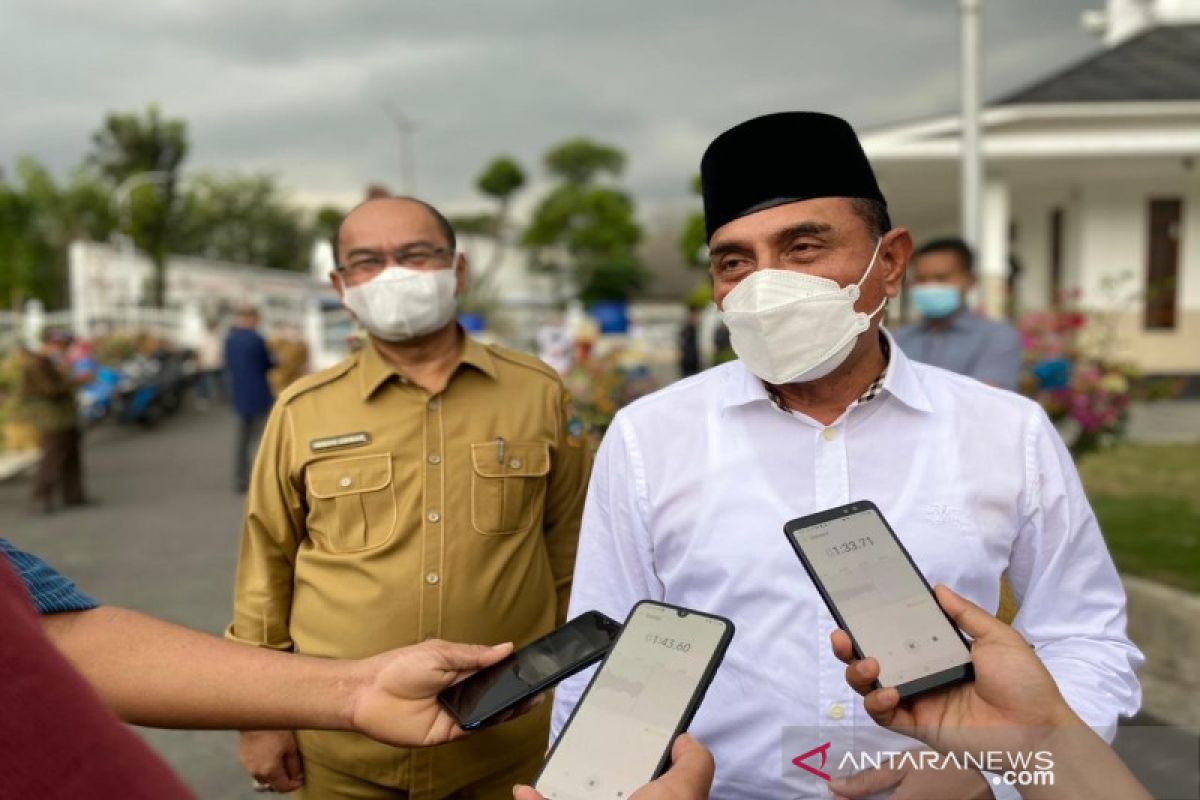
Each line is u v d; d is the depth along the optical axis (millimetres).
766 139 1651
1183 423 11992
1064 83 13945
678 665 1410
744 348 1687
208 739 4027
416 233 2422
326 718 1496
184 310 27297
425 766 2172
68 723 667
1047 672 1306
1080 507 1666
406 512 2260
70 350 15867
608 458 1823
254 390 9945
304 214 56844
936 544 1611
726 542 1674
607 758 1362
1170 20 16500
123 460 12539
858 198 1682
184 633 1449
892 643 1354
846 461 1670
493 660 1592
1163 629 4391
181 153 40344
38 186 38594
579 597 1837
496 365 2479
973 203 7715
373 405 2342
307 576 2289
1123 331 14633
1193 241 14586
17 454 12695
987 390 1725
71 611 1381
